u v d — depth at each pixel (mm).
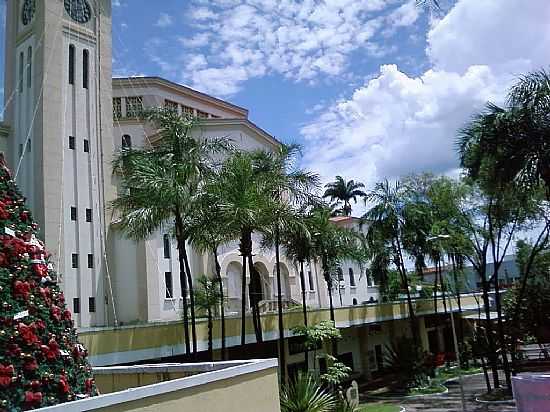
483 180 22234
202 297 21875
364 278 52188
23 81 35938
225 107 52281
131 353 18422
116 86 45031
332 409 14133
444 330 50688
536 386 6297
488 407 25453
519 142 19562
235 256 38375
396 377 37312
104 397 4668
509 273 59000
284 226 21156
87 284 33344
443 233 31016
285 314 27234
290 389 12844
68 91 35156
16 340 5164
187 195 17375
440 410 25828
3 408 4797
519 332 32562
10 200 6043
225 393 6051
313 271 46438
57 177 32969
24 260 5688
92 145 35750
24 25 37000
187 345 18078
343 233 29578
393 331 43281
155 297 34188
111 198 35688
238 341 23547
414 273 48000
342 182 71375
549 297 33906
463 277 44781
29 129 34500
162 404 5176
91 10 38031
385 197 36375
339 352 37438
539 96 18984
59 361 5488
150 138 39781
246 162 19219
